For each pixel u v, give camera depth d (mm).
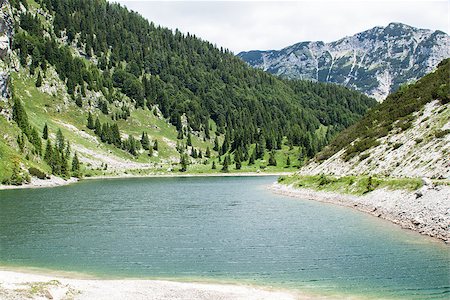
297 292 33750
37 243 53344
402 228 57094
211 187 154750
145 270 41031
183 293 33156
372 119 114750
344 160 103938
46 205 95438
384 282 35500
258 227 62625
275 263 42344
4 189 139875
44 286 32312
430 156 70375
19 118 180375
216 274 39250
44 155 185875
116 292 33062
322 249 47188
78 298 31406
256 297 32375
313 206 84938
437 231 50750
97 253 47938
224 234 57812
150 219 73062
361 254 44312
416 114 93125
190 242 52969
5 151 154250
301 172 130125
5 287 31719
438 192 56062
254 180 197500
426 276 36562
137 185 169750
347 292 33469
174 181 198375
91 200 107375
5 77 181250
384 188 72938
